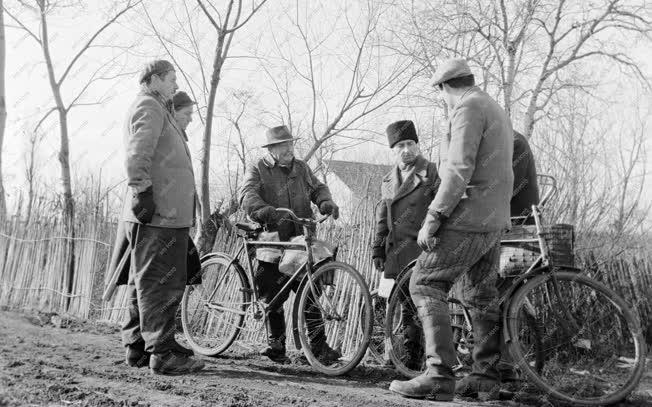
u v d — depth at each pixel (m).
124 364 4.61
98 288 6.96
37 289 7.35
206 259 5.55
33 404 3.33
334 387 4.19
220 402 3.60
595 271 5.95
